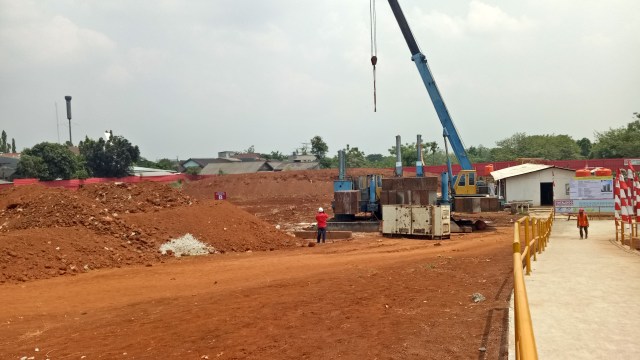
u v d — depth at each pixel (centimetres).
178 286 1438
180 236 2225
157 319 1009
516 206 4438
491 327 809
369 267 1581
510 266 1408
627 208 1983
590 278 1139
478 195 3256
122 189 2653
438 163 9575
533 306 877
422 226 2731
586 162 6300
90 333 938
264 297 1145
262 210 5194
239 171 10000
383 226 2912
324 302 1056
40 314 1140
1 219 2180
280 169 10112
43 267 1648
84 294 1358
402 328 837
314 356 732
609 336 698
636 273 1202
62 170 7294
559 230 2783
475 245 2194
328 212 4888
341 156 3631
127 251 1961
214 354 772
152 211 2488
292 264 1788
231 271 1681
